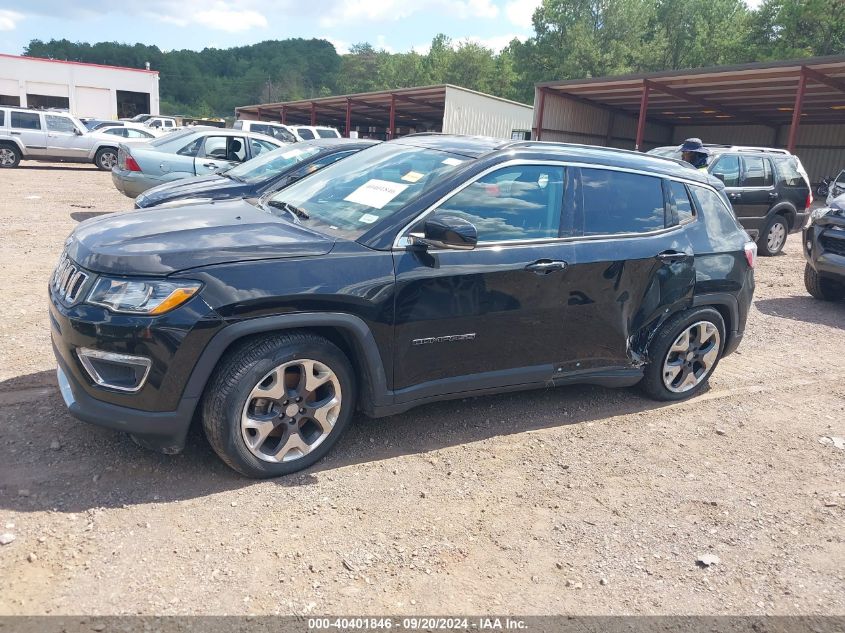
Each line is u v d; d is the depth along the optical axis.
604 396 5.04
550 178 4.21
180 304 3.10
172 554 2.84
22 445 3.58
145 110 48.25
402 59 99.94
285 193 4.62
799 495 3.81
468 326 3.85
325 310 3.40
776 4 51.59
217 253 3.27
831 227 8.12
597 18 62.78
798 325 7.60
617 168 4.51
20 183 16.91
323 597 2.67
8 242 8.95
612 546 3.19
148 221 3.72
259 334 3.37
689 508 3.58
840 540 3.39
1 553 2.74
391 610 2.64
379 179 4.18
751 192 11.40
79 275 3.26
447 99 31.86
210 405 3.27
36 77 44.19
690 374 5.04
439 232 3.48
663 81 25.48
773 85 23.97
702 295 4.81
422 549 3.04
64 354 3.24
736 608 2.84
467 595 2.77
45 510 3.05
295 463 3.54
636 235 4.48
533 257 4.00
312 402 3.57
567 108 32.56
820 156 33.91
